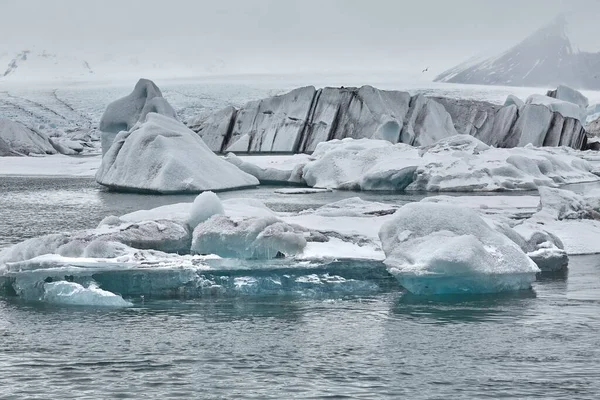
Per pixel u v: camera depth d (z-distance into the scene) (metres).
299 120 81.06
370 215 27.05
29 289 18.06
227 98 164.88
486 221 21.31
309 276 18.69
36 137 84.38
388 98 79.19
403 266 18.05
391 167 48.62
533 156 54.12
